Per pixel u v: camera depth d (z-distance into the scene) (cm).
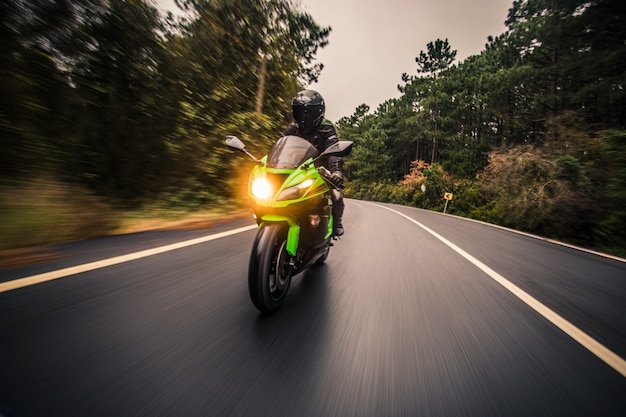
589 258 610
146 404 127
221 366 160
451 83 4403
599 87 1619
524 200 1289
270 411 130
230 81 1009
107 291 244
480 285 341
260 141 1024
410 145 5712
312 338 197
